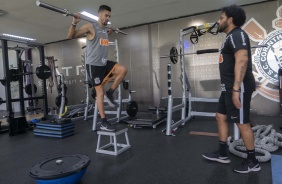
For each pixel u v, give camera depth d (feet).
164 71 18.40
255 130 10.06
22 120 13.79
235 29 5.99
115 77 8.47
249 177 6.02
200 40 16.88
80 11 14.99
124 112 18.52
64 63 23.68
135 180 6.22
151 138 10.72
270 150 7.76
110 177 6.48
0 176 7.03
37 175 5.36
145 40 19.02
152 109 16.61
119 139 10.74
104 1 13.57
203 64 16.92
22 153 9.40
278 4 14.58
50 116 15.83
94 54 7.82
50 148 9.96
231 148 7.88
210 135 10.69
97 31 7.72
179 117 15.93
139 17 17.20
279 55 14.74
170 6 15.05
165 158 7.86
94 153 8.79
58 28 18.89
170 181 6.06
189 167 6.95
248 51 5.72
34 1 13.05
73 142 10.78
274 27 14.76
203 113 14.66
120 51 20.13
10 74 14.79
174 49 12.62
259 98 15.48
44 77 15.61
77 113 18.34
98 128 13.75
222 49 6.18
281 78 12.68
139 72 19.45
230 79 6.00
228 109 6.08
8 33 19.93
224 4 15.08
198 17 16.85
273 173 6.09
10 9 14.12
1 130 14.01
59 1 13.17
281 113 14.84
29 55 25.45
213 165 6.99
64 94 15.44
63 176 5.40
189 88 14.73
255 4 15.15
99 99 8.42
